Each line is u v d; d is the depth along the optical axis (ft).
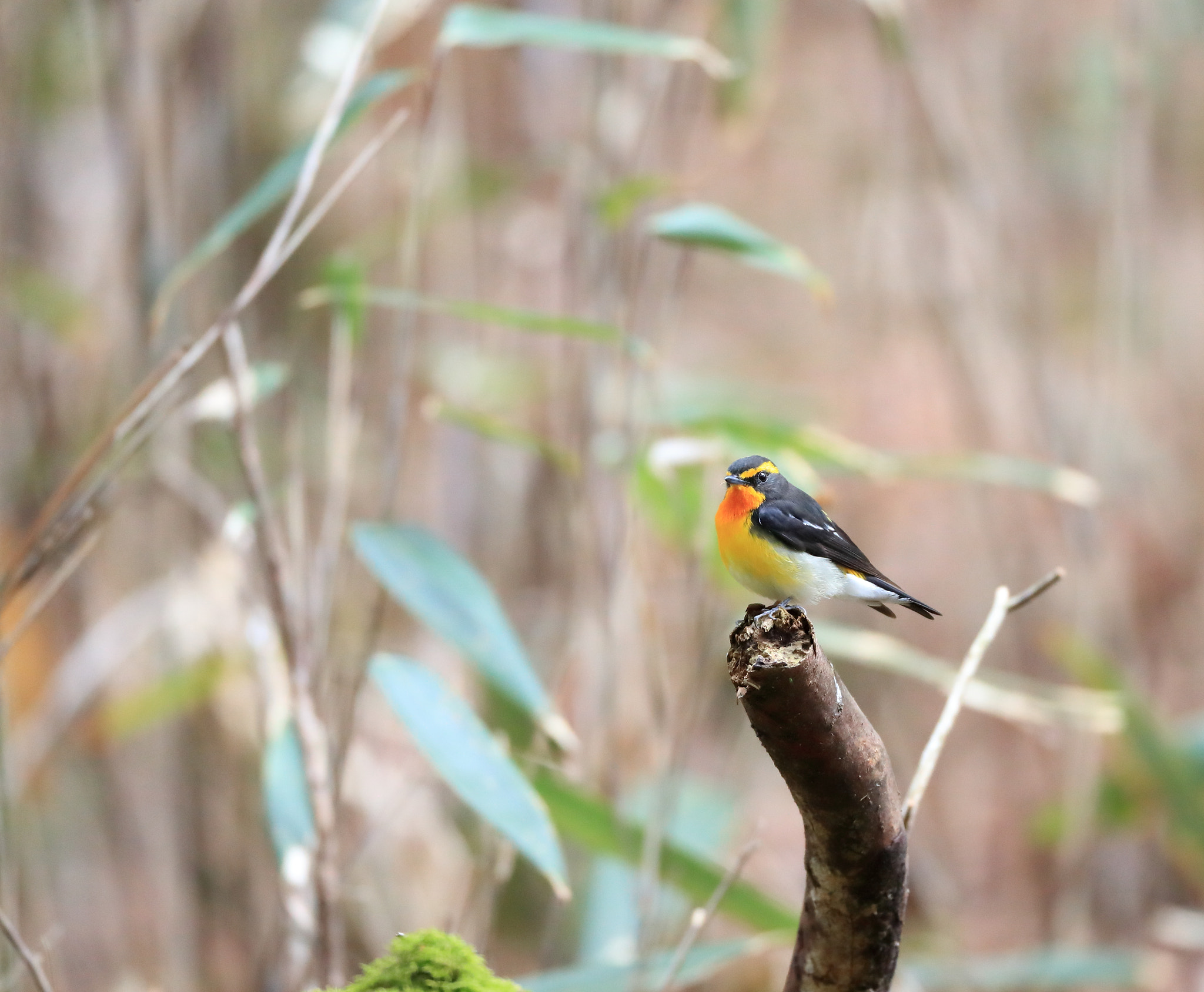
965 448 45.21
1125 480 47.34
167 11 31.58
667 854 24.64
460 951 13.05
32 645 34.65
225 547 28.78
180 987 32.07
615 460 28.58
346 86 19.89
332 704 23.22
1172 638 47.29
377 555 22.04
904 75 39.83
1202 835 32.86
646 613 25.91
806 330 69.21
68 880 34.37
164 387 19.54
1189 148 60.90
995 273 39.58
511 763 19.30
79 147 40.14
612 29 22.16
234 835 33.14
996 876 45.75
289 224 19.61
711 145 69.92
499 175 35.47
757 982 37.68
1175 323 57.41
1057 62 57.77
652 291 33.81
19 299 34.53
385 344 44.98
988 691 27.07
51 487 34.47
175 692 30.40
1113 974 29.12
